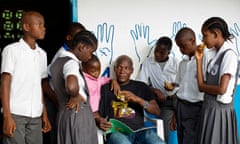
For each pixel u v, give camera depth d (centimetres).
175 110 369
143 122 352
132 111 349
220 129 318
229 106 316
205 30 317
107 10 399
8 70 282
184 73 357
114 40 403
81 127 283
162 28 418
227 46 316
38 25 292
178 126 359
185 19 425
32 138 299
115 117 346
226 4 437
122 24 404
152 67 396
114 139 323
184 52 348
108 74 401
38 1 400
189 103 349
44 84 317
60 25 402
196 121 347
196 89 345
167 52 389
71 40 302
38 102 300
